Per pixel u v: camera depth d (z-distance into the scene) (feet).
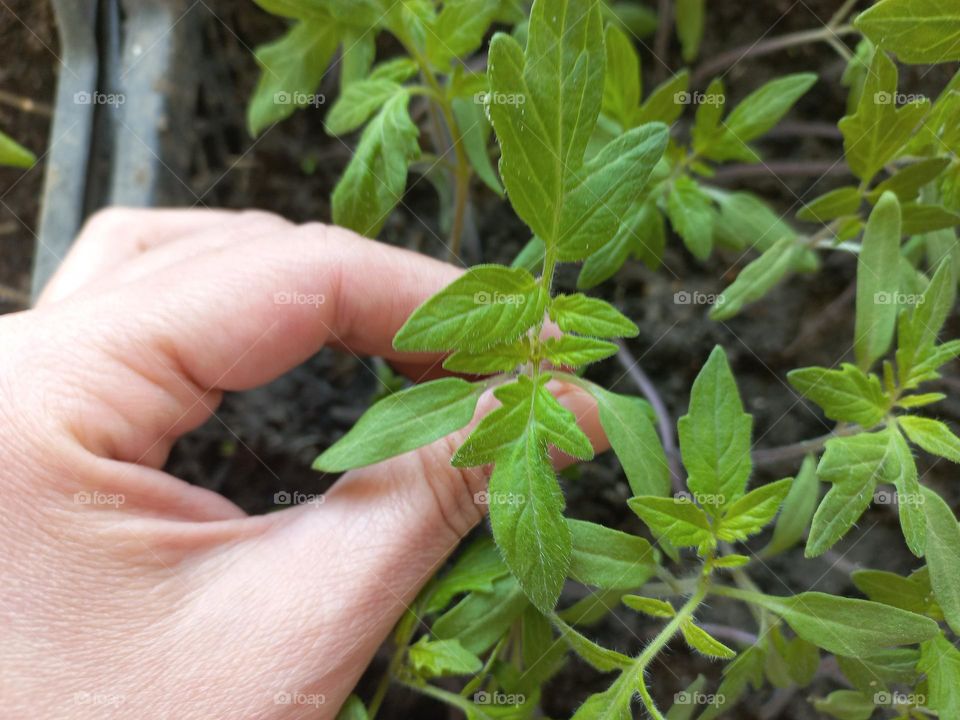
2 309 0.77
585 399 0.49
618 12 0.74
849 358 0.72
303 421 0.75
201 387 0.51
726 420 0.41
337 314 0.53
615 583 0.42
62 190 0.72
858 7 0.74
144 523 0.44
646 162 0.38
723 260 0.75
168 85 0.72
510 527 0.38
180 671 0.42
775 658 0.49
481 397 0.46
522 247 0.77
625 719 0.40
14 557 0.41
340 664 0.44
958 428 0.67
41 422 0.43
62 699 0.40
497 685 0.49
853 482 0.40
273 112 0.56
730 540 0.41
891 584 0.44
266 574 0.44
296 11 0.52
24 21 0.76
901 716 0.45
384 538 0.45
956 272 0.53
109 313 0.47
